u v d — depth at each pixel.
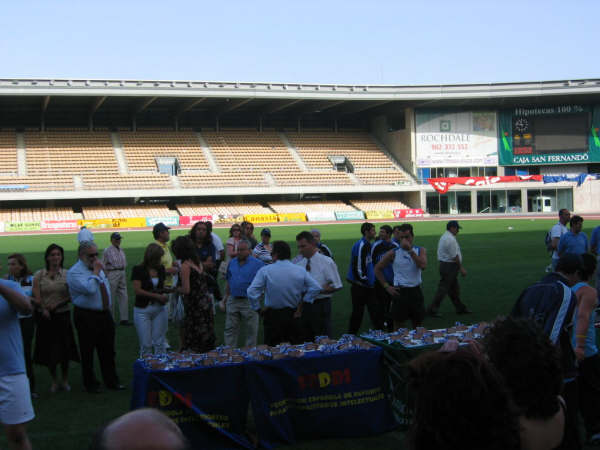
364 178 57.38
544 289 5.09
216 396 5.69
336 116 63.97
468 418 2.05
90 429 6.34
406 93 53.88
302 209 55.03
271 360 5.95
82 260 7.74
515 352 2.96
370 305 10.16
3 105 52.34
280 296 7.64
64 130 55.06
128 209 51.31
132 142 55.59
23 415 4.88
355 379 6.15
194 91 49.56
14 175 49.44
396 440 6.00
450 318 12.30
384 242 10.09
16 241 35.56
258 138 60.03
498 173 58.62
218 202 55.91
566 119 56.62
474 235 32.91
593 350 5.70
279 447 5.81
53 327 7.78
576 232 12.17
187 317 8.03
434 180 56.06
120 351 10.12
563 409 3.07
